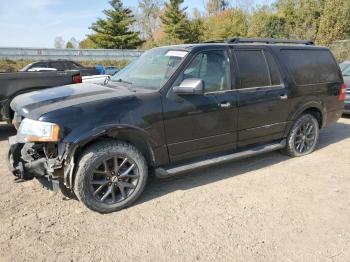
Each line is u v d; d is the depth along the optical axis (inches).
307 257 118.9
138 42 1804.9
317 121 226.1
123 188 150.4
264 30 1425.9
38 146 147.0
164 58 174.9
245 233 133.0
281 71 198.7
